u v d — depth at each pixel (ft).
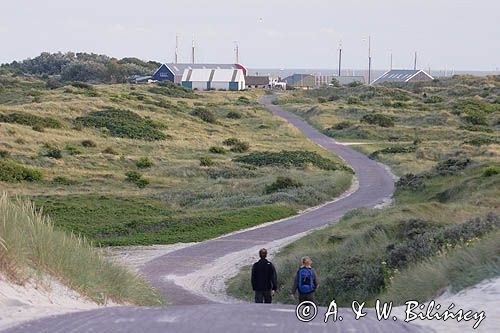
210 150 426.10
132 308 66.18
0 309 57.11
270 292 91.35
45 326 52.29
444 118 589.32
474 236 112.27
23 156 345.51
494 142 428.15
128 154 395.14
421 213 178.50
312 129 583.99
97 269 80.53
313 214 252.62
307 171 358.84
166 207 267.39
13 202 86.22
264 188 303.07
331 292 117.70
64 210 239.91
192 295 134.82
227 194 294.66
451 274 83.61
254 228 227.40
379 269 114.83
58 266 71.67
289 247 186.70
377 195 293.64
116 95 620.08
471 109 630.74
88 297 72.13
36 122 434.30
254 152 422.00
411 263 110.32
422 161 388.78
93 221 229.25
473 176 253.65
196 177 345.51
